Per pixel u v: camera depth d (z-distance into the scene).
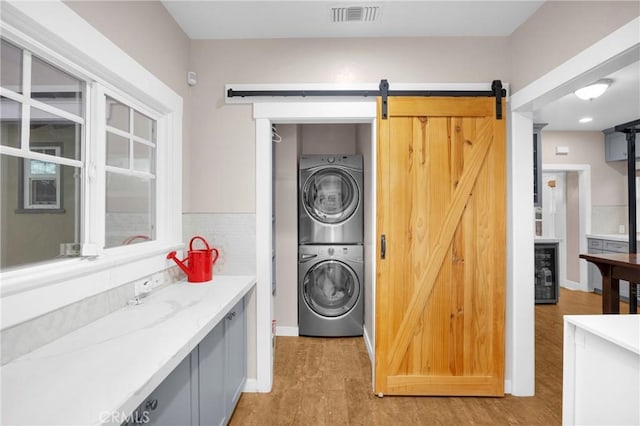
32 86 1.17
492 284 2.18
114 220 1.62
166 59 1.94
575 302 4.51
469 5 1.92
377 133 2.21
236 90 2.24
